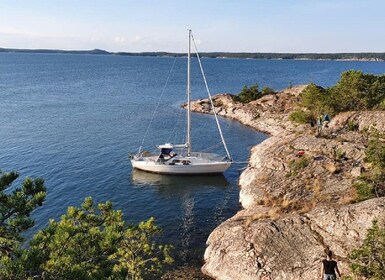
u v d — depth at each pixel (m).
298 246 24.27
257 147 53.12
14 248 11.58
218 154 55.91
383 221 22.62
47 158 51.19
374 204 24.08
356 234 23.23
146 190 42.12
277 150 41.97
